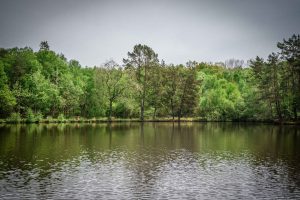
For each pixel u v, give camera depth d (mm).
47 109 97625
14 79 95000
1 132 64688
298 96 89750
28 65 99312
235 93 119375
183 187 27969
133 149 46406
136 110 115000
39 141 52438
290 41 94500
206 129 79938
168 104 114250
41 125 85562
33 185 27719
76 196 25266
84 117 108688
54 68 108312
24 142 50969
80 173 31875
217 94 117062
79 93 102125
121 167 34750
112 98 108562
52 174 31281
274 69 97750
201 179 30453
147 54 112750
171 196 25672
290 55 94438
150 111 118312
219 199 25156
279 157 41094
